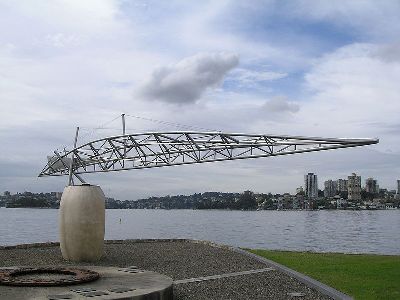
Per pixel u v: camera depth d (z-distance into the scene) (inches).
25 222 4114.2
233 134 1173.1
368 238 2496.3
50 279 422.9
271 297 449.7
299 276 538.9
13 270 466.3
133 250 845.8
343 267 659.4
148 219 5940.0
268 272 594.2
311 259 761.6
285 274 578.9
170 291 417.4
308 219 5556.1
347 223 4480.8
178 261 697.0
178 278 548.1
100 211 689.6
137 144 1363.2
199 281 527.8
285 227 3698.3
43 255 757.9
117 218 6387.8
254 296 453.1
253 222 4753.9
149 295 382.9
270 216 6963.6
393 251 1718.8
